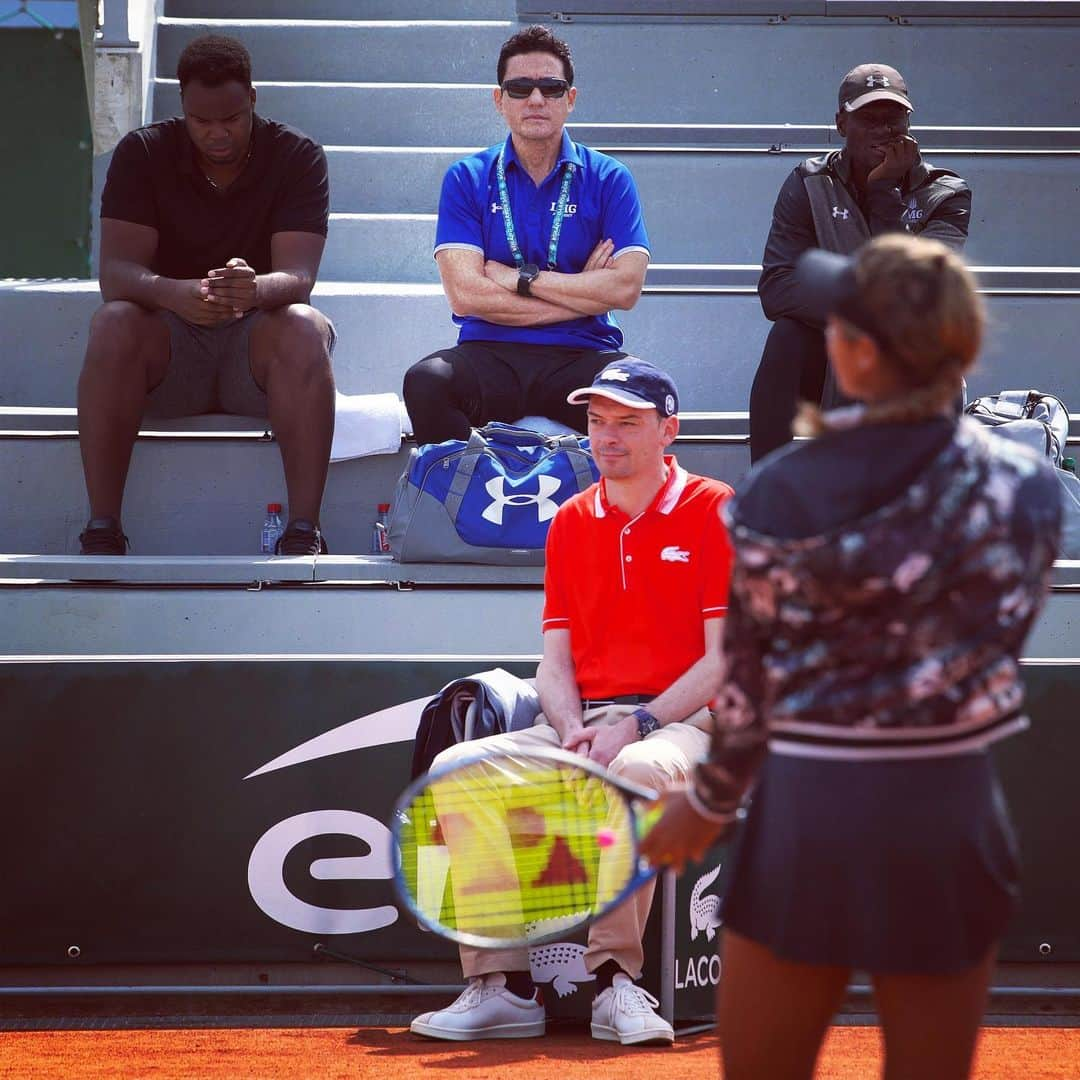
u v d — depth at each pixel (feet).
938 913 22.27
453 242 62.34
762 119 86.74
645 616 45.29
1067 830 48.91
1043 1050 42.29
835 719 22.44
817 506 22.18
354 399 64.13
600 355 61.62
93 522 58.65
